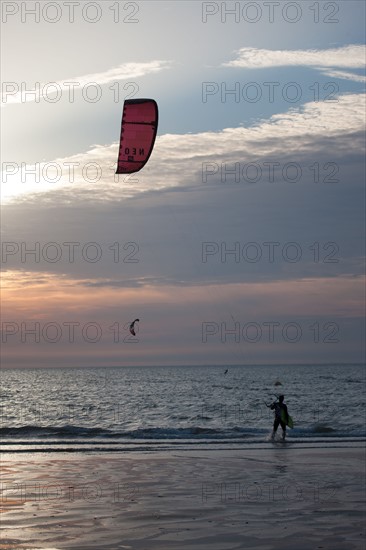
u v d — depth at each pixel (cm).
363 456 2253
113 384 12462
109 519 1312
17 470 1928
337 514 1362
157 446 2550
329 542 1155
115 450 2422
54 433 3219
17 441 2738
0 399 7531
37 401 7131
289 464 2055
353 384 11325
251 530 1233
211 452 2362
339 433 3192
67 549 1107
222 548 1116
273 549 1113
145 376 19038
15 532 1212
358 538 1180
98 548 1113
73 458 2194
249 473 1880
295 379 14388
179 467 1988
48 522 1287
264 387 10419
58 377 18700
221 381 13662
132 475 1839
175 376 18762
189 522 1292
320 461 2123
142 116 1201
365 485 1689
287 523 1286
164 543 1145
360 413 4994
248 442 2723
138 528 1246
